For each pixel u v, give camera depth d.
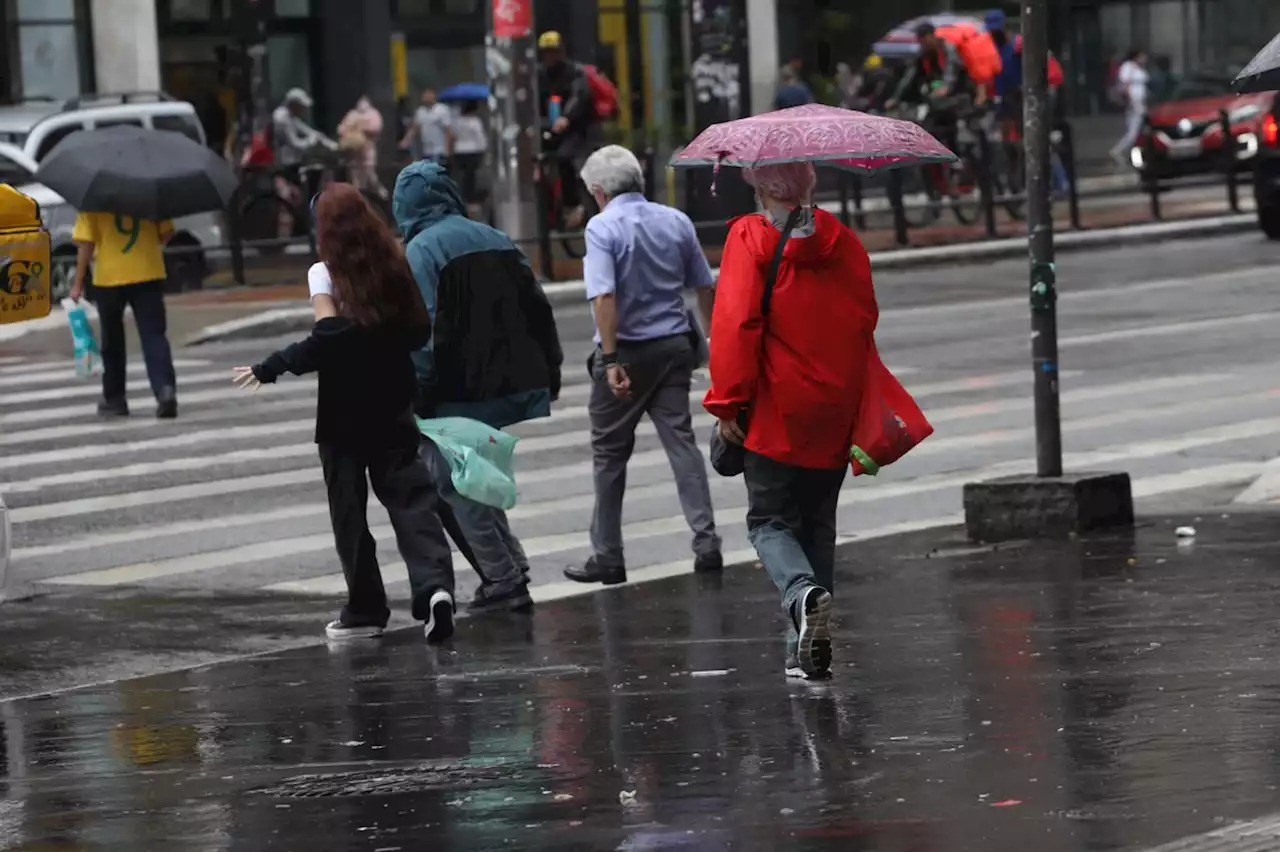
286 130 85.12
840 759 16.53
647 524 32.69
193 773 17.77
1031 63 29.12
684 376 27.53
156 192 44.00
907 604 24.52
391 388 23.75
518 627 24.91
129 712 21.00
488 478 24.70
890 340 55.47
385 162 80.81
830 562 20.36
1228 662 19.44
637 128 93.25
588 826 14.80
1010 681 19.30
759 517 20.03
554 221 76.00
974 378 47.91
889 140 19.38
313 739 18.98
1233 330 54.19
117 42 89.31
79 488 37.28
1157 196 85.12
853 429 19.77
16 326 62.91
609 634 24.05
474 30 98.88
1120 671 19.36
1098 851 13.17
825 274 19.44
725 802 15.30
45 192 67.44
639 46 100.00
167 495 36.41
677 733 18.05
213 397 48.97
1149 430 39.62
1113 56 113.38
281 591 28.55
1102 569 26.03
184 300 68.50
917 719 17.88
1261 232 82.25
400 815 15.58
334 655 23.84
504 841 14.52
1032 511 29.19
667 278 27.00
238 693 21.72
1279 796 14.29
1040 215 29.19
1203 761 15.50
